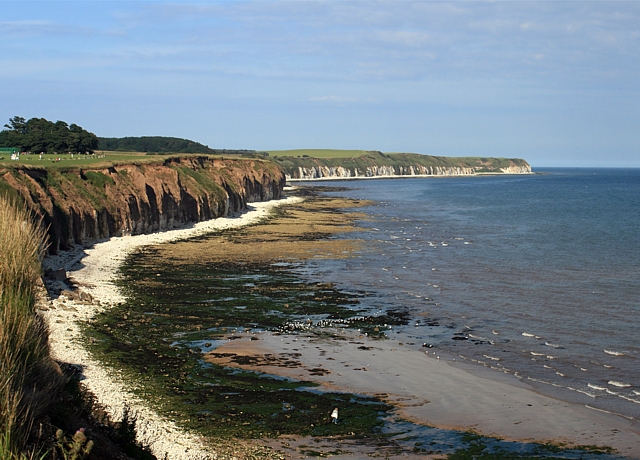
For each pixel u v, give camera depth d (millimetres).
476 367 30312
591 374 29297
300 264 59156
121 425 17484
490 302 44188
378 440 21766
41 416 13633
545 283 51125
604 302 44125
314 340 34438
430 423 23500
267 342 33688
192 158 116875
